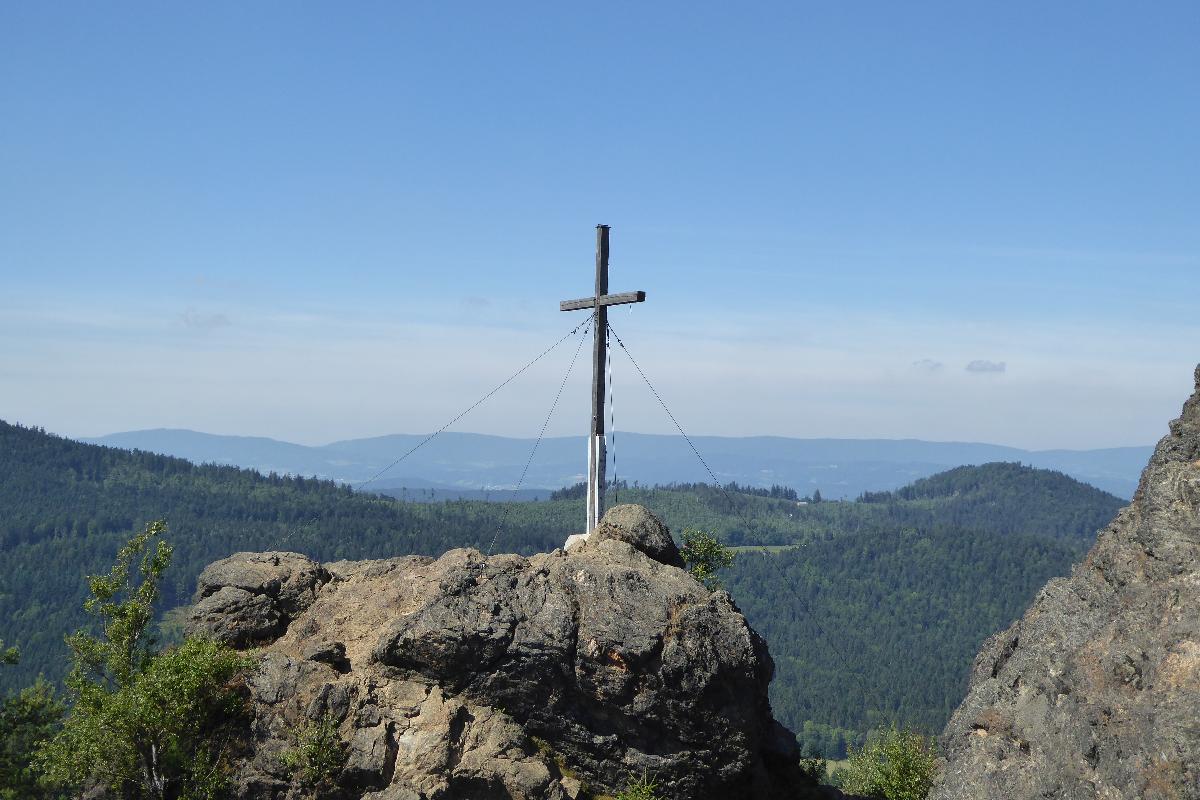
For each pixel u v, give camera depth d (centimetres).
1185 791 2317
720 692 2875
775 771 3228
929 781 3575
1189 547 2777
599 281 3725
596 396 3719
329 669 2880
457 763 2705
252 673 2861
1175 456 3002
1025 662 3091
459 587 3012
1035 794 2705
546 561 3170
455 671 2889
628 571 3067
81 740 2764
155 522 3105
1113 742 2559
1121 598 2911
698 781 2867
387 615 3069
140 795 2803
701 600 2983
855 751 4453
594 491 3703
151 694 2708
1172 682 2517
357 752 2697
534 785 2689
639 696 2845
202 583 3247
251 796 2712
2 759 4022
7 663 4638
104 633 3017
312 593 3259
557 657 2864
